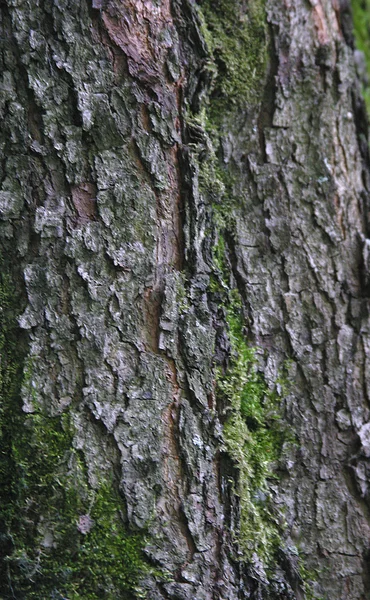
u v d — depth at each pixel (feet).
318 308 4.24
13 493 3.82
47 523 3.79
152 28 3.97
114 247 3.89
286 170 4.27
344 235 4.31
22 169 3.90
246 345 4.16
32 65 3.90
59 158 3.90
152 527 3.80
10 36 3.91
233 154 4.24
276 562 4.02
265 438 4.14
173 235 3.97
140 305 3.89
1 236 3.88
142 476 3.82
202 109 4.11
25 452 3.81
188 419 3.88
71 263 3.86
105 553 3.78
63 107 3.91
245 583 3.91
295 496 4.13
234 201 4.22
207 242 4.04
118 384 3.84
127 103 3.93
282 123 4.28
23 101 3.91
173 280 3.92
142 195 3.92
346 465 4.18
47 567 3.78
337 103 4.38
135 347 3.86
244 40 4.26
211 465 3.91
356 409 4.21
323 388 4.20
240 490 3.95
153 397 3.85
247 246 4.20
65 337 3.84
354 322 4.27
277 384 4.17
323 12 4.40
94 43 3.92
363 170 4.43
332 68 4.38
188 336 3.92
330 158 4.32
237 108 4.26
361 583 4.13
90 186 3.90
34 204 3.89
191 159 4.01
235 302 4.15
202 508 3.86
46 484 3.80
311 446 4.17
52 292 3.85
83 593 3.77
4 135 3.91
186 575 3.81
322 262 4.26
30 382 3.82
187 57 4.08
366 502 4.17
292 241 4.24
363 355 4.24
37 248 3.87
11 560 3.79
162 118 3.97
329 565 4.11
